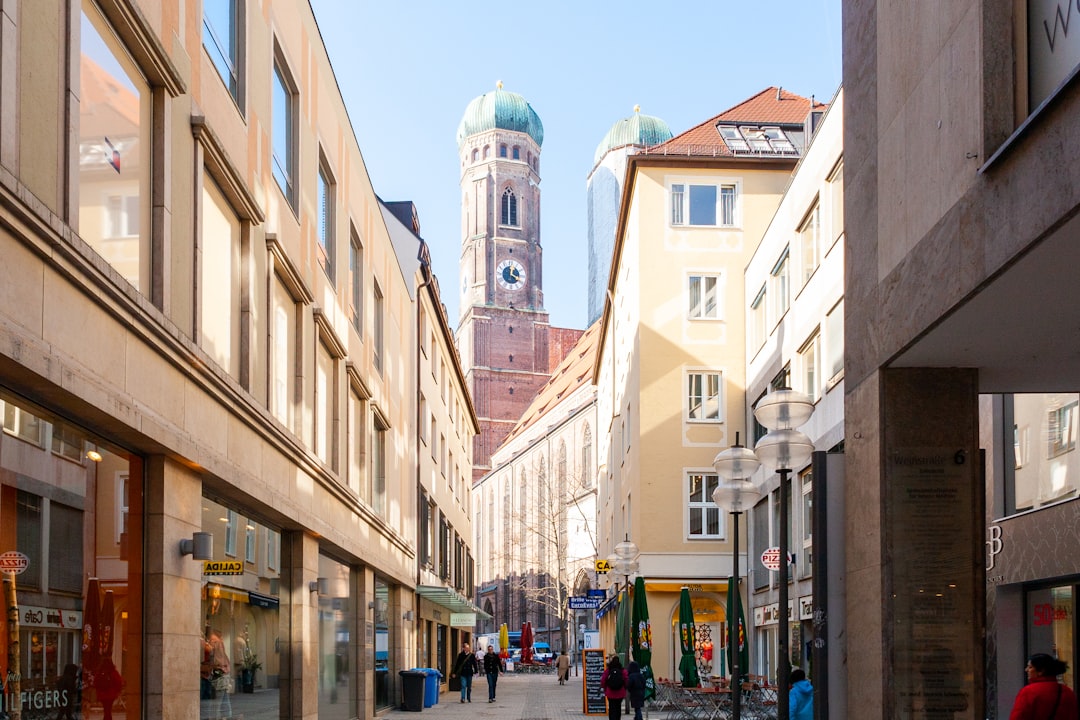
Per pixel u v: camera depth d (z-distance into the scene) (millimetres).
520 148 154000
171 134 11750
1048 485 14297
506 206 152375
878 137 10148
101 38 10039
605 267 139875
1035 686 8852
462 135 157500
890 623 9609
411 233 39156
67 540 9422
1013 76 7402
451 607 52000
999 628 15258
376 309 30141
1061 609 14023
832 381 24375
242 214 15234
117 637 10555
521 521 96125
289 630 18594
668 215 39469
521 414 146250
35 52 8438
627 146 139000
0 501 8164
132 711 10898
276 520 17500
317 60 21172
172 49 11898
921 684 9531
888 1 9852
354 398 25375
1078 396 13422
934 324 8539
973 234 7656
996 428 15773
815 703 10820
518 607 107625
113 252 10305
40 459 8875
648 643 28469
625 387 45375
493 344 146875
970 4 7809
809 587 26672
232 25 15250
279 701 17969
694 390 38812
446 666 55125
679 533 38062
